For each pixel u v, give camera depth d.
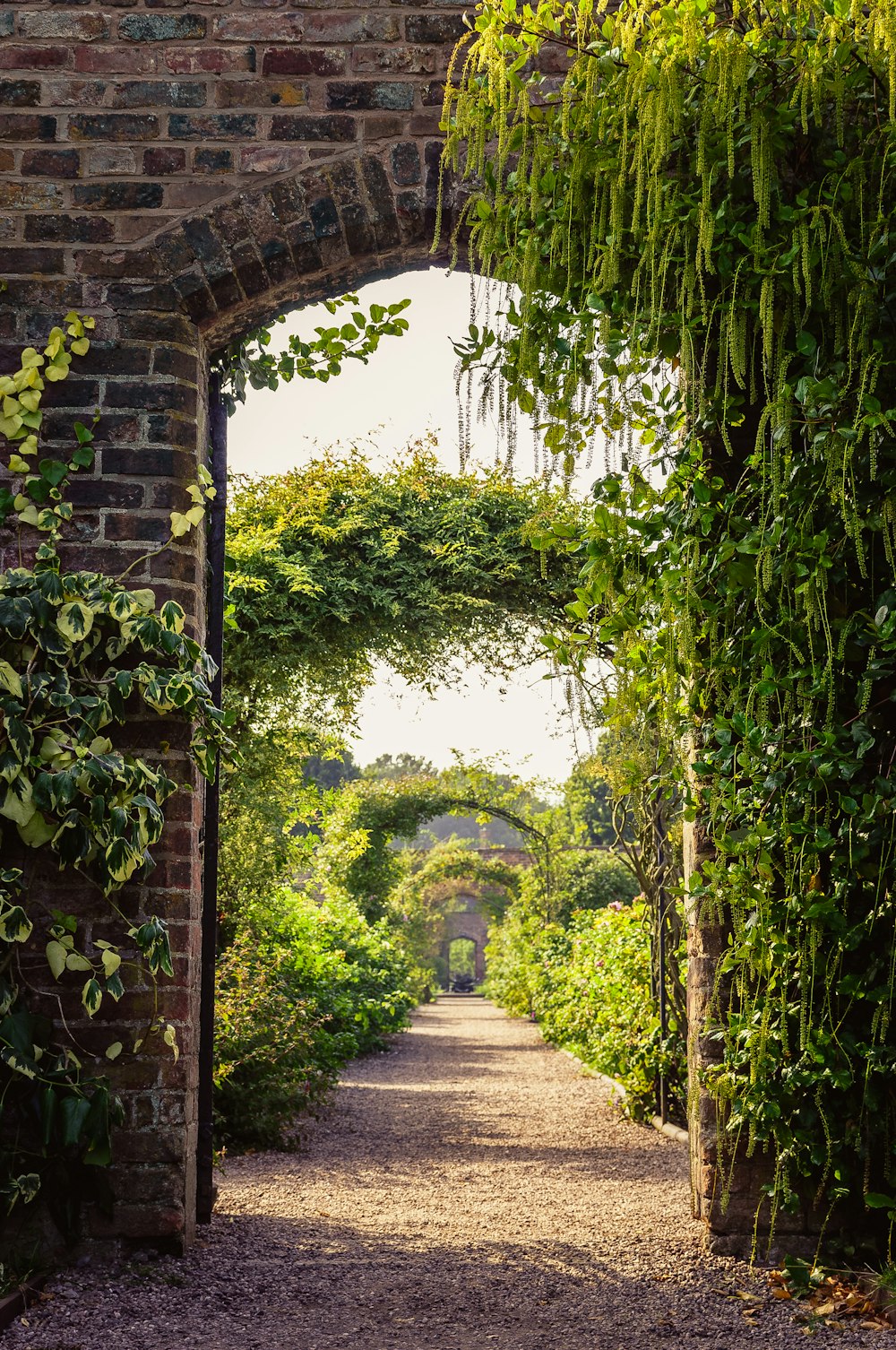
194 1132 4.00
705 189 3.46
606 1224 4.44
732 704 3.67
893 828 3.44
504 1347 3.12
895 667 3.58
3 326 4.00
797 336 3.51
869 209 3.52
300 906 11.99
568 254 3.71
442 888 29.30
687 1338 3.15
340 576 7.58
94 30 4.13
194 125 4.10
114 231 4.05
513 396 3.82
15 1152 3.60
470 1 4.15
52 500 3.92
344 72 4.13
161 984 3.78
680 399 3.80
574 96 3.77
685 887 3.82
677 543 3.71
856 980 3.51
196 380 4.09
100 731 3.84
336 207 4.08
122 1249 3.67
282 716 8.23
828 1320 3.25
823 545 3.41
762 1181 3.82
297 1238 4.23
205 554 4.36
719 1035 3.80
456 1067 11.95
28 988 3.74
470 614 7.56
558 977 13.81
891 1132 3.59
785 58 3.54
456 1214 4.73
